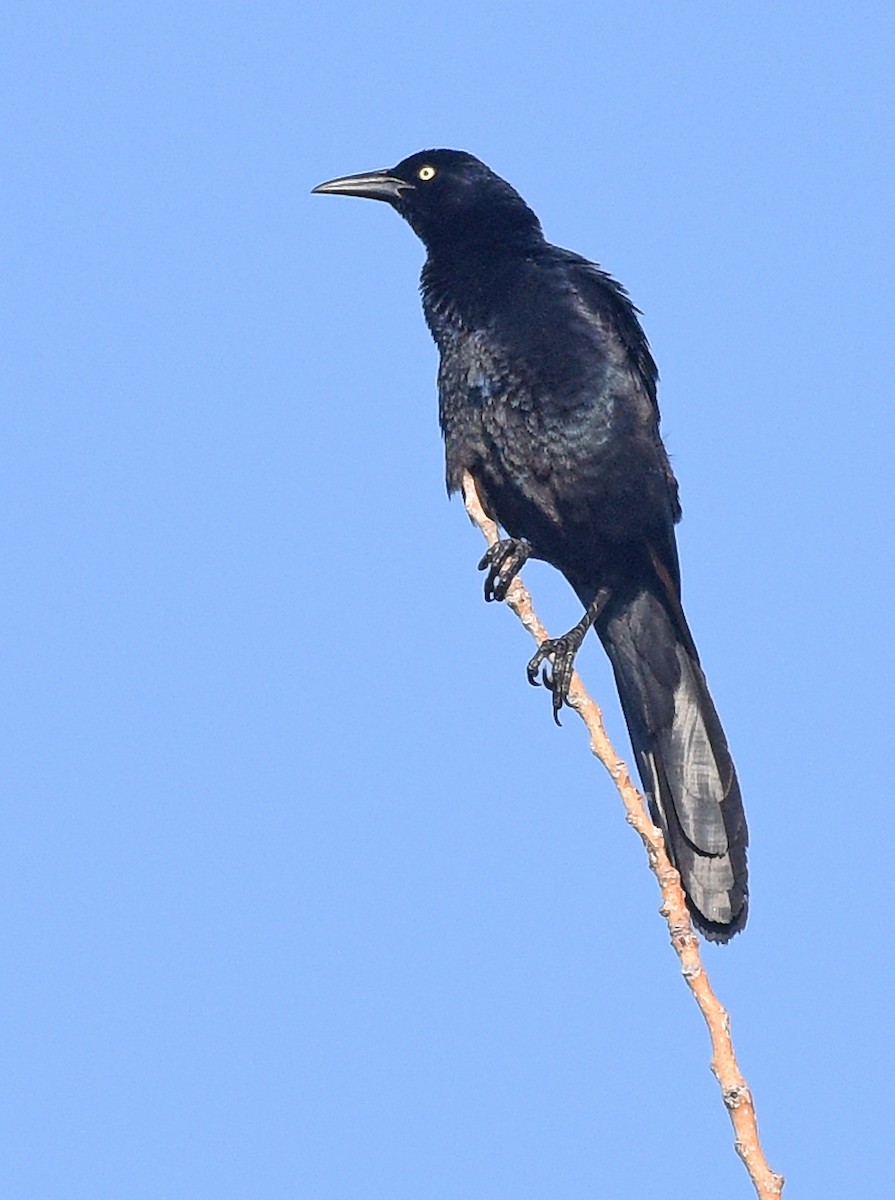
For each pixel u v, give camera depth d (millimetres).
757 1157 6379
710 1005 6875
